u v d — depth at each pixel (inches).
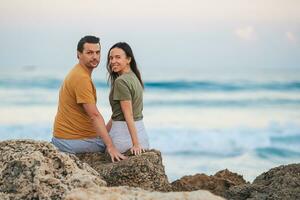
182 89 1701.5
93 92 313.6
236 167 794.8
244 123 1230.9
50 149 260.5
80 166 265.4
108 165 287.3
